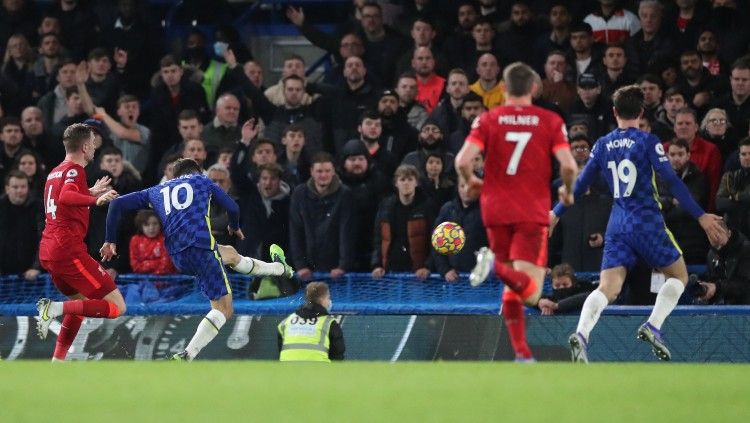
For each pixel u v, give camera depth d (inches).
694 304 1780.3
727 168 1908.2
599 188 1899.6
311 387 921.5
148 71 2438.5
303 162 2113.7
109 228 1540.4
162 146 2252.7
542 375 1005.8
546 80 2148.1
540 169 1179.3
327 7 2650.1
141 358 1809.8
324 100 2193.7
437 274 1910.7
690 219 1889.8
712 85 2132.1
